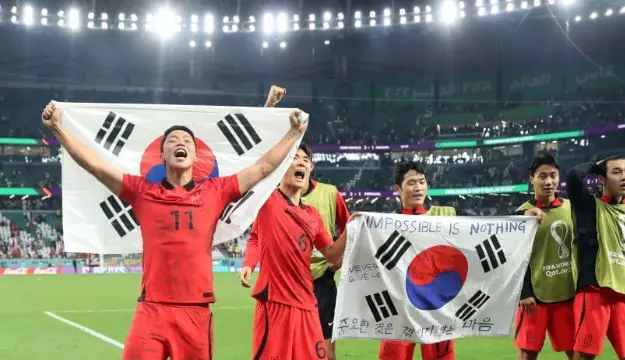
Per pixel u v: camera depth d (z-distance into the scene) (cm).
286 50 4250
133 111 480
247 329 1174
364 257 497
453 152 4394
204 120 489
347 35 3759
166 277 426
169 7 3569
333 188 643
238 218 479
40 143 4134
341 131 4578
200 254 435
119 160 476
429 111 4566
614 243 565
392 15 3550
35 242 3891
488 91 4428
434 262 511
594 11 3122
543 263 600
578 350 564
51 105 431
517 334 614
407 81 4622
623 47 3759
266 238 486
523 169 4050
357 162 4538
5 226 3925
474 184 4109
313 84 4647
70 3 3491
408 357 563
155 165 479
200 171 488
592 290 563
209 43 3791
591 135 3803
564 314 598
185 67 4369
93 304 1648
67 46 4062
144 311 423
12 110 4275
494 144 4084
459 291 515
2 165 4309
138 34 3688
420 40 4075
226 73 4453
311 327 481
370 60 4403
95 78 4353
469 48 4106
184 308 425
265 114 493
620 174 570
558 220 604
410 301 502
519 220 530
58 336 1074
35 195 4062
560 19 3466
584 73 4056
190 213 436
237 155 492
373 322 495
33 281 2552
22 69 4200
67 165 478
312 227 501
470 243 518
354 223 493
